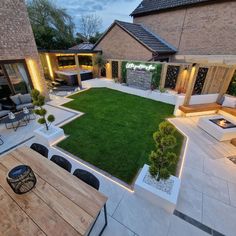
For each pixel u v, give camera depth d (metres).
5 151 5.25
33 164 2.95
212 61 5.54
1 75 7.83
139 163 4.64
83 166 4.52
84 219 2.03
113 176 4.18
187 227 3.03
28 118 7.34
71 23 20.44
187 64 8.91
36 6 17.86
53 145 5.43
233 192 3.76
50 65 14.45
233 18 8.96
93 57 13.77
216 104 7.66
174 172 4.29
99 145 5.44
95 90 11.91
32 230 1.91
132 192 3.72
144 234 2.91
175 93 9.64
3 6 6.81
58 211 2.12
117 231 2.96
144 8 12.88
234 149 5.27
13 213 2.10
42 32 17.25
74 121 7.17
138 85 11.35
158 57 11.26
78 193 2.38
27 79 8.70
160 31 12.48
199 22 10.30
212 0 9.31
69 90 12.32
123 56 12.62
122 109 8.50
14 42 7.56
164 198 3.18
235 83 7.41
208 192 3.74
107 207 3.37
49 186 2.48
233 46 9.36
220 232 2.98
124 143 5.56
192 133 6.18
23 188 2.33
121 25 11.63
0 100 7.96
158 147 3.12
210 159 4.80
